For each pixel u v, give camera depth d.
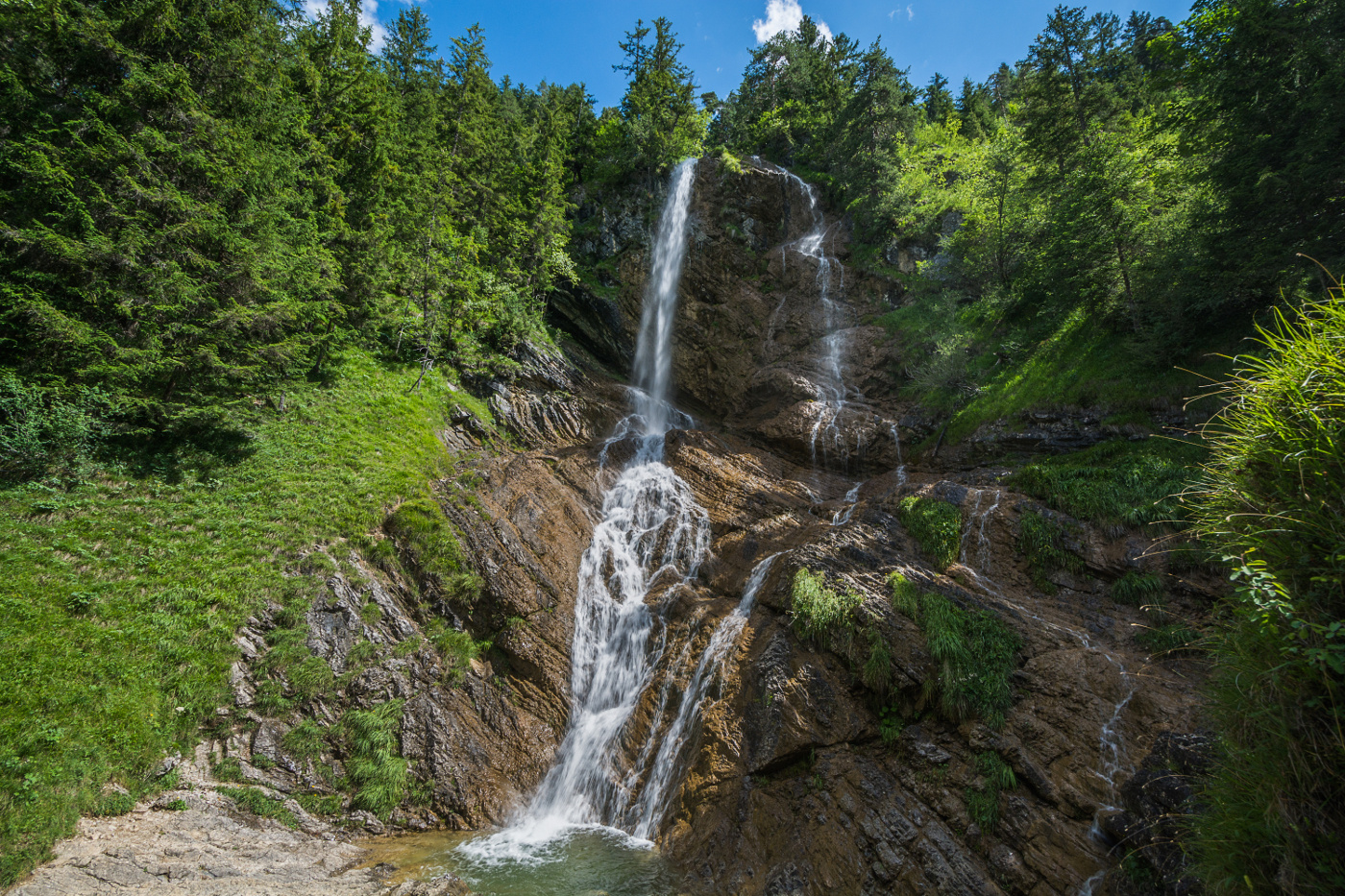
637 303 33.69
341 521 15.12
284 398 18.16
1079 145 26.03
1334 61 14.47
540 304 30.55
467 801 12.27
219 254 15.46
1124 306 20.52
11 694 9.49
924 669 11.39
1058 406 20.16
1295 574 3.03
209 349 14.45
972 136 45.56
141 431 14.01
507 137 34.94
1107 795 8.89
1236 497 3.43
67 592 11.18
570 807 12.87
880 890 9.02
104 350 13.29
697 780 11.89
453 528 16.41
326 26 26.00
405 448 18.78
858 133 39.00
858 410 25.69
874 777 10.62
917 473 22.06
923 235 34.09
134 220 13.83
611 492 20.66
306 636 12.80
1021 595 13.60
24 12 14.05
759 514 19.41
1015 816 9.21
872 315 31.28
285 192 18.30
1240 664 3.32
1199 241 17.77
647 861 10.71
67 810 8.82
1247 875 3.17
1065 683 10.62
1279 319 3.46
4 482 12.35
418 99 30.67
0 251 13.07
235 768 10.97
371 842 10.98
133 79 14.21
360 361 21.81
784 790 11.00
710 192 35.88
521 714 14.02
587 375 29.50
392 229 23.47
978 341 25.45
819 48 53.50
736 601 15.84
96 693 10.18
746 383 30.27
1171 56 18.70
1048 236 24.05
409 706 13.05
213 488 14.62
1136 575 12.92
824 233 37.28
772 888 9.44
